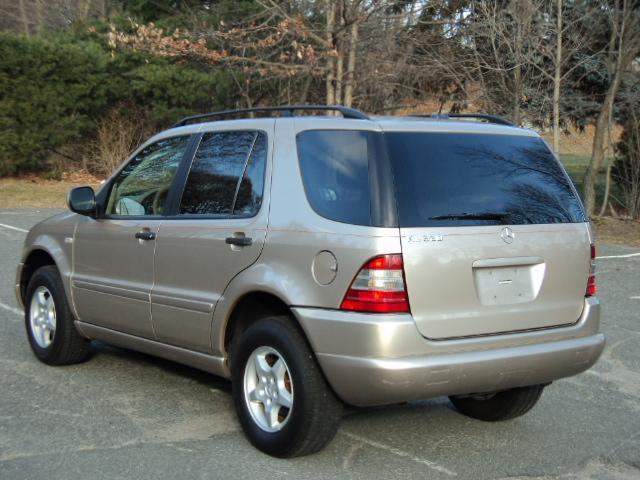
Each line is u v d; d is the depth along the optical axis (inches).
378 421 211.8
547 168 194.4
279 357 178.9
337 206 172.7
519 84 645.3
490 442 198.1
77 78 911.7
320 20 687.7
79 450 183.9
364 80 652.7
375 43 657.6
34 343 258.1
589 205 745.0
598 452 193.5
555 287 184.4
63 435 193.5
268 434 181.6
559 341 183.3
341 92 649.0
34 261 266.5
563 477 177.3
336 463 179.9
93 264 236.1
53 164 936.9
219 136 209.2
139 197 227.1
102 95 931.3
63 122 908.0
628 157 743.7
